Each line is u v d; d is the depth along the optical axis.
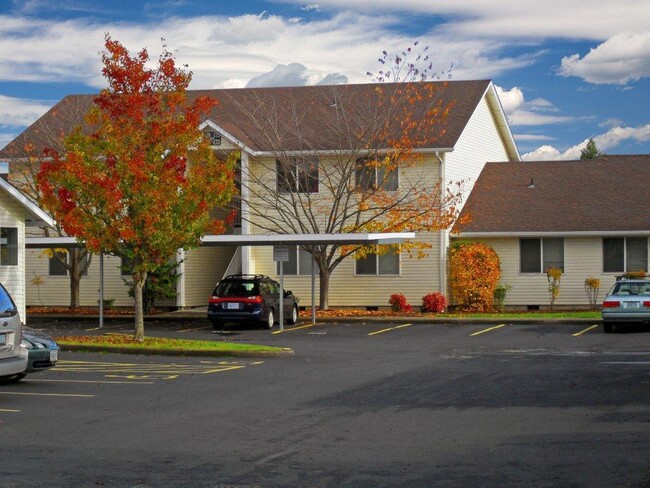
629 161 42.38
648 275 37.00
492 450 11.47
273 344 26.42
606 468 10.41
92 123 25.23
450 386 17.23
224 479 10.05
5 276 29.53
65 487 9.70
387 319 34.00
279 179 38.72
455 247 38.09
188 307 39.78
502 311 38.00
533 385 17.23
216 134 38.22
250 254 39.91
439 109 38.56
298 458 11.09
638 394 15.98
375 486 9.69
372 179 38.06
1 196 29.42
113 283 40.69
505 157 47.12
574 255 38.31
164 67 25.22
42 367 17.62
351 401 15.50
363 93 41.75
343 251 37.66
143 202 24.59
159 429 12.99
